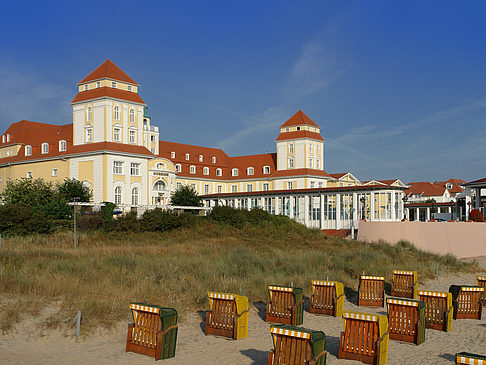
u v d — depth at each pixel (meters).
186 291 19.69
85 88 68.31
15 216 37.50
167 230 42.88
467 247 45.00
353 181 96.62
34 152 73.81
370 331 12.85
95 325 14.69
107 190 63.31
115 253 28.34
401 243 40.84
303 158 88.88
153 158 69.62
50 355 12.27
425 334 16.30
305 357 10.86
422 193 130.50
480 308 19.25
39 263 21.80
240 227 45.66
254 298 20.36
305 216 55.94
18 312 14.80
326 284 18.88
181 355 13.06
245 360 12.76
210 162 95.25
